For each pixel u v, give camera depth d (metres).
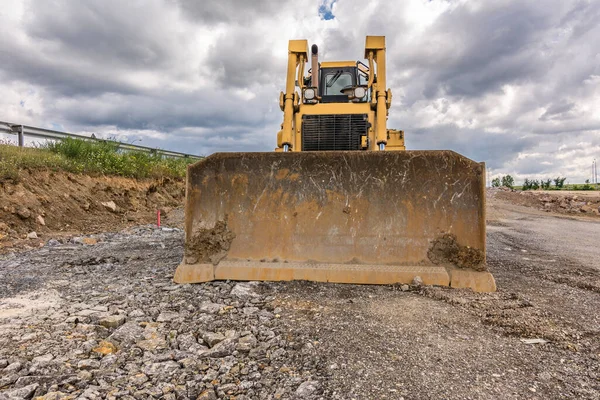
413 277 4.34
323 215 4.61
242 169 4.70
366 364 2.63
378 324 3.29
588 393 2.30
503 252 7.42
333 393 2.29
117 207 10.64
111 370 2.56
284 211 4.65
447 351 2.82
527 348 2.90
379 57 7.62
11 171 8.45
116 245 7.43
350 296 4.01
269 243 4.64
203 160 4.72
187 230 4.69
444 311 3.60
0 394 2.21
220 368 2.59
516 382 2.42
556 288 4.60
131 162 12.93
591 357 2.78
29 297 4.09
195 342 2.99
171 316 3.51
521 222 13.40
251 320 3.40
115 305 3.82
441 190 4.46
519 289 4.47
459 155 4.46
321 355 2.75
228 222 4.69
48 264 5.69
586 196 20.23
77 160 11.01
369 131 6.98
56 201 9.04
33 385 2.31
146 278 4.88
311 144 7.01
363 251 4.53
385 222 4.53
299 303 3.80
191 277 4.55
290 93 7.42
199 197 4.71
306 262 4.57
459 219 4.41
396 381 2.42
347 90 8.01
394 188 4.54
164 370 2.57
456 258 4.38
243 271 4.56
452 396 2.27
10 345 2.88
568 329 3.26
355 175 4.59
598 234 10.65
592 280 5.06
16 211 7.86
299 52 7.86
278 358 2.73
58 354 2.76
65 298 4.07
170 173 14.44
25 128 11.00
